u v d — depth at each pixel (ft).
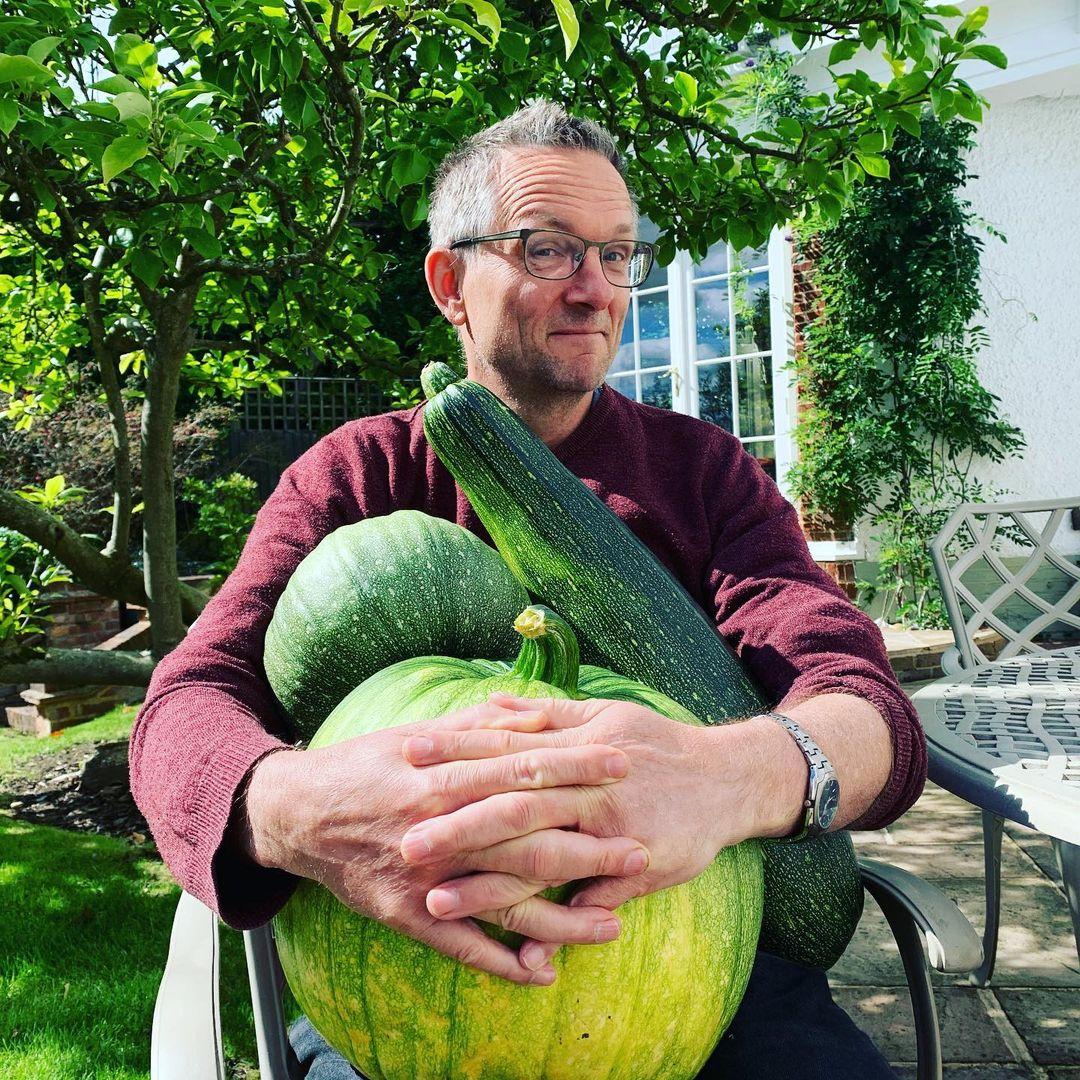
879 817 4.21
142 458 12.35
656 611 4.17
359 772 3.01
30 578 13.46
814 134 8.93
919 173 21.88
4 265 14.55
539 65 8.26
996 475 22.82
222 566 22.70
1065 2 20.29
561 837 2.85
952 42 8.28
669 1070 3.13
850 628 4.67
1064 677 7.38
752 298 25.21
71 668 12.92
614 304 5.27
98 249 12.03
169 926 9.91
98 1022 8.04
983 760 5.09
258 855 3.27
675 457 5.65
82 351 25.89
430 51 6.96
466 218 5.32
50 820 13.99
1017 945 8.93
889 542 22.76
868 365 22.86
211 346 13.03
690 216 10.01
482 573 3.92
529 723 3.06
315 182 10.69
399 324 34.17
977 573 22.52
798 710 4.03
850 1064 3.93
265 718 4.32
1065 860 4.82
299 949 3.25
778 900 4.15
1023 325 22.68
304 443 35.60
